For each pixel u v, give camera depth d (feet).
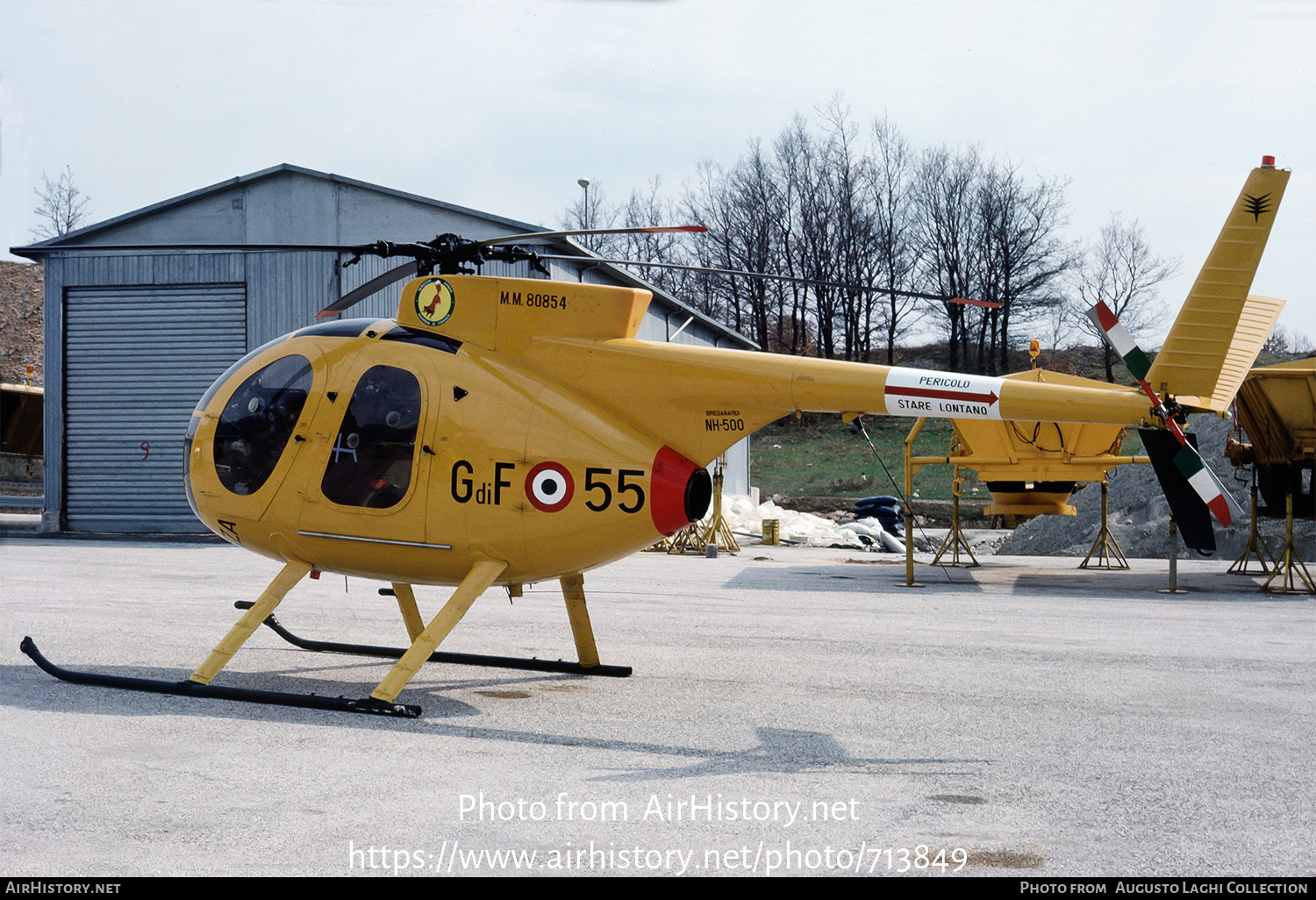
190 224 73.05
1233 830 13.58
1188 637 31.45
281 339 23.38
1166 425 21.30
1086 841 13.08
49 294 72.43
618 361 21.24
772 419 21.18
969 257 203.62
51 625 29.43
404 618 25.31
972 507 128.06
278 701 19.85
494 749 17.15
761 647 28.09
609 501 20.43
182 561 51.67
